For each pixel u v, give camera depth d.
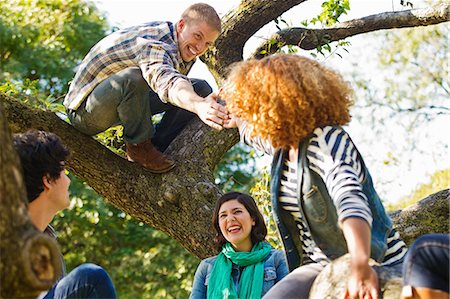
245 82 2.88
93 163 5.37
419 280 2.56
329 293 2.73
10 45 14.02
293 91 2.80
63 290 3.04
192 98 4.39
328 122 2.85
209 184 5.38
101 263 14.69
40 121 5.26
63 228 14.67
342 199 2.67
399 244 2.89
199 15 5.02
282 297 2.86
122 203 5.47
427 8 5.89
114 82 5.03
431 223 4.73
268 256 4.23
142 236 14.70
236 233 4.23
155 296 14.04
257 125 2.87
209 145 5.57
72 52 14.55
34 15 14.23
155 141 5.57
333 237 2.85
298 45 6.08
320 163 2.78
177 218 5.33
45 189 3.20
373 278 2.62
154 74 4.71
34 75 14.17
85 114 5.21
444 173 10.09
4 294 2.31
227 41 5.94
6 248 2.30
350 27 6.05
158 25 5.07
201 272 4.30
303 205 2.85
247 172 15.22
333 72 2.93
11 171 2.36
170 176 5.38
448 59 13.62
